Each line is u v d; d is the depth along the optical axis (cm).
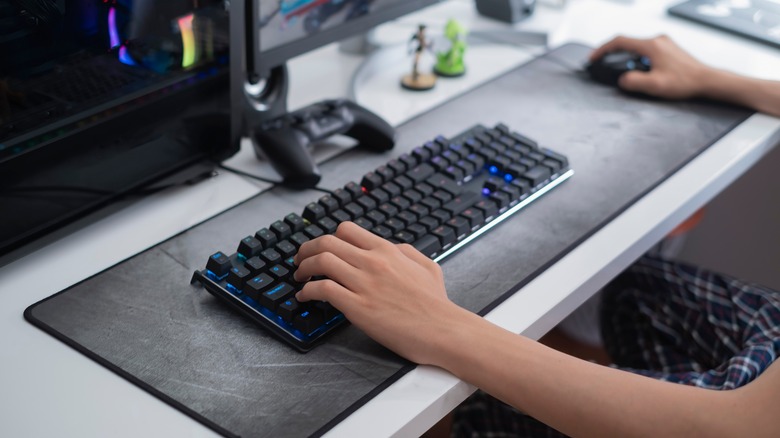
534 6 157
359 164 109
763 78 133
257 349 78
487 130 113
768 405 73
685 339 123
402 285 81
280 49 112
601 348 184
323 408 72
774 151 162
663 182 108
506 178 105
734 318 120
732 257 178
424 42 130
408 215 94
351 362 77
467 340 76
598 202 104
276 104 117
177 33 93
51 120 85
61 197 89
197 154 102
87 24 85
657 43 133
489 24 152
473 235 95
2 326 79
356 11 123
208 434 69
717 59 142
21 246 87
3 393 71
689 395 75
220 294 82
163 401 72
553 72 137
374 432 70
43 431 68
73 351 76
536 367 76
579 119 123
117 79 89
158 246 91
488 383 75
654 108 127
